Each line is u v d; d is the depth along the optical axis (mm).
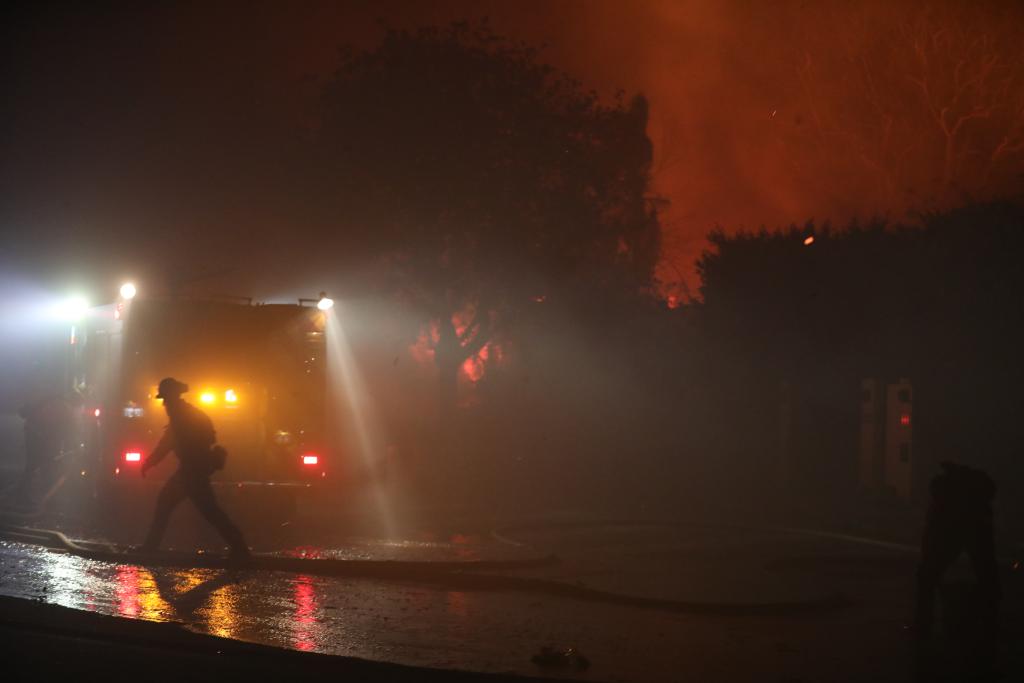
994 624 9453
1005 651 9266
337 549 13578
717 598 11039
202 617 9570
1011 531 17562
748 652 9000
